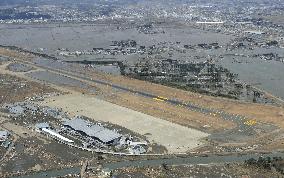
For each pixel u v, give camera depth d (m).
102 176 175.62
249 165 186.25
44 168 183.62
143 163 189.12
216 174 178.75
